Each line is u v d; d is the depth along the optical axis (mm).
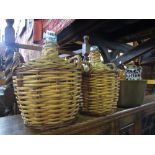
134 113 1003
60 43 2098
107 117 815
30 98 588
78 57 789
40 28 2152
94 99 800
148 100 1328
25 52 2215
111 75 814
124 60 2066
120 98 1021
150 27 1827
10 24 998
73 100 651
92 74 781
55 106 600
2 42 976
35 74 576
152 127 1221
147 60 2607
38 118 595
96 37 1937
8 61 921
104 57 2064
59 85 597
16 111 956
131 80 1015
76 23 1622
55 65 587
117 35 2104
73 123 690
